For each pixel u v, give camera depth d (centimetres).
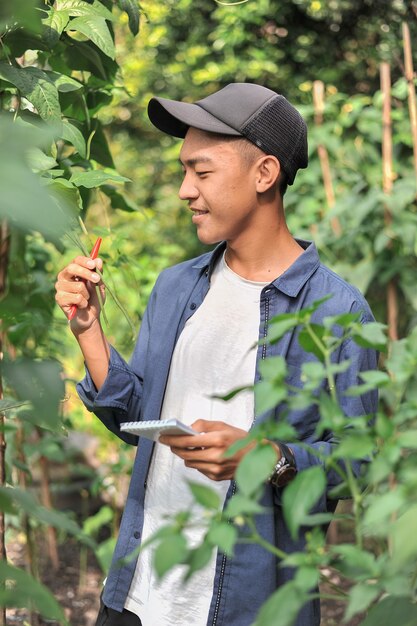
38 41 186
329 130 392
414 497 97
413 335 115
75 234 182
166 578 180
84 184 191
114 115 682
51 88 180
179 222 679
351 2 514
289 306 184
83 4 192
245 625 174
